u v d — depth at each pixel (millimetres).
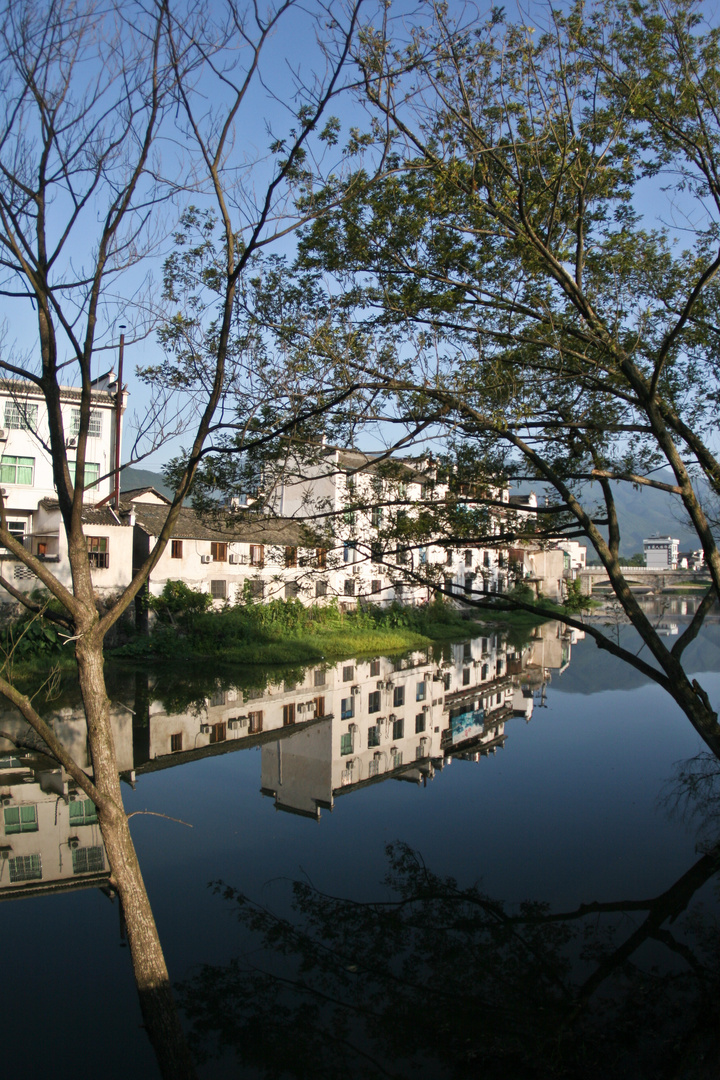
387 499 10586
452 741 17234
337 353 8180
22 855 10055
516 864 9953
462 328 9758
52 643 23656
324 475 9328
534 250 9102
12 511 30141
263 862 10023
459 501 10148
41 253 5285
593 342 9109
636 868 9781
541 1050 6164
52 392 5535
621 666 30875
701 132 8906
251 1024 6574
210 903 8836
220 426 6090
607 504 10141
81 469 5531
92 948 7789
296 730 17938
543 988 7168
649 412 8727
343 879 9516
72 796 12344
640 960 7645
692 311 10156
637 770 14594
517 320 10414
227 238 5891
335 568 10875
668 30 8617
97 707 5500
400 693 23375
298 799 12719
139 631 30141
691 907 8750
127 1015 6574
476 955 7762
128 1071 5695
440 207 8820
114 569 29297
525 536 10180
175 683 23359
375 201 9016
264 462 9242
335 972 7441
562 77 8602
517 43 8453
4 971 7320
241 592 33250
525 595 49594
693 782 13609
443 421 8820
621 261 9852
